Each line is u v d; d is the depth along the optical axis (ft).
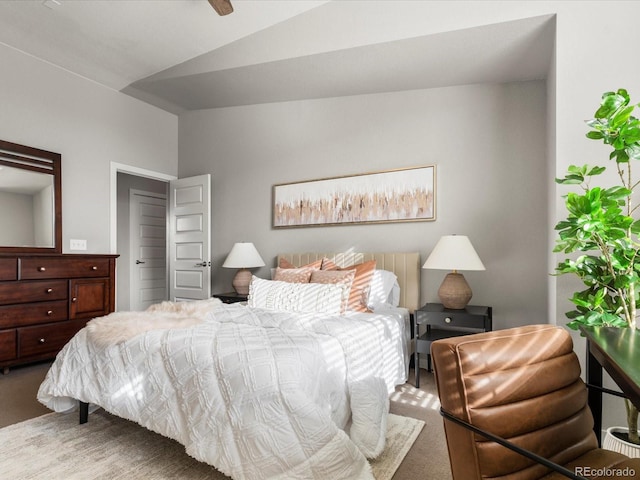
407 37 8.83
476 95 10.80
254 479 4.71
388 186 11.87
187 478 5.38
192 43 11.32
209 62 11.81
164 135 16.25
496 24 7.98
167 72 12.77
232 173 15.25
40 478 5.39
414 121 11.60
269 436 4.77
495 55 9.25
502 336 3.79
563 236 4.97
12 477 5.41
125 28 10.50
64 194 12.70
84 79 13.33
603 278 5.42
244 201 14.92
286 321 7.31
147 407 5.87
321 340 6.17
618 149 5.10
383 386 6.95
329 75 11.28
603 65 7.06
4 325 9.96
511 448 2.93
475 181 10.71
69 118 12.87
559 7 7.41
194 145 16.34
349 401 6.20
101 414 7.64
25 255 10.36
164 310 8.31
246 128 14.92
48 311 10.84
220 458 4.97
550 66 8.73
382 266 11.64
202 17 10.09
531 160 10.08
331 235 12.93
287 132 13.94
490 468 3.17
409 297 11.14
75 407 7.55
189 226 15.70
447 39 8.75
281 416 4.81
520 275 10.13
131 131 14.87
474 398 3.31
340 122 12.86
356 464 4.78
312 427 4.72
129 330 6.57
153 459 5.89
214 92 13.75
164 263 20.98
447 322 9.35
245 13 10.04
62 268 11.19
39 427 7.02
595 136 5.32
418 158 11.50
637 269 5.24
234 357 5.41
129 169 14.76
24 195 11.58
